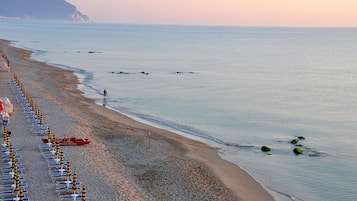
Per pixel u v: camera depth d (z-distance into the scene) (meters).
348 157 41.47
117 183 31.92
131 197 29.64
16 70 86.06
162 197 30.66
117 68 105.38
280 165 39.31
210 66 116.12
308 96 73.19
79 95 68.12
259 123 53.97
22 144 38.56
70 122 47.62
